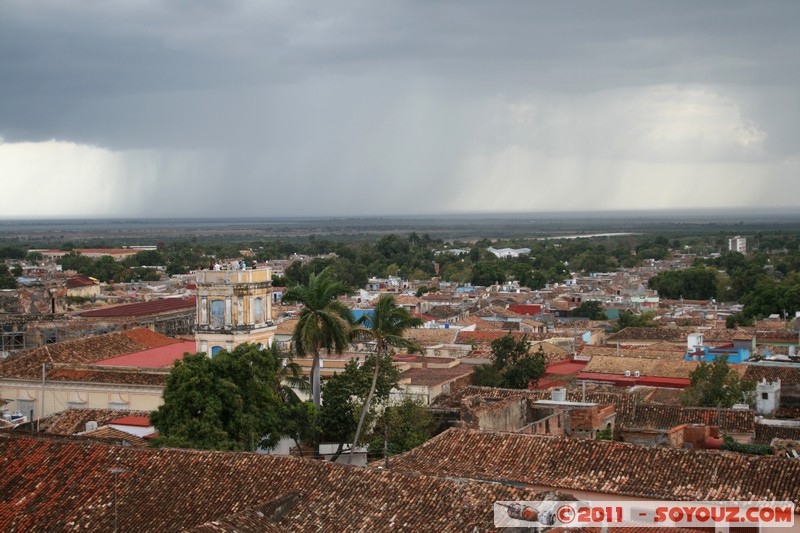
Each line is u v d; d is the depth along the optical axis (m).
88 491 40.34
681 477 41.12
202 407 54.28
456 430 47.22
